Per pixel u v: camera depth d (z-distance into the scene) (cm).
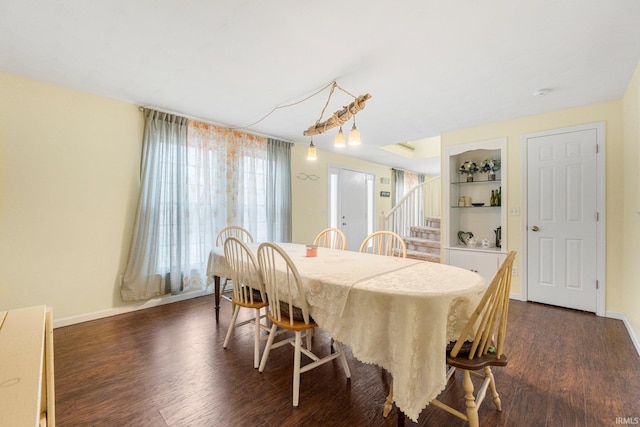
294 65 219
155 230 306
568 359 204
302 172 485
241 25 173
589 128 294
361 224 620
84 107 271
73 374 187
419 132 398
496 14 160
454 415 145
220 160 362
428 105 296
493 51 198
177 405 158
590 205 295
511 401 161
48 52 203
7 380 68
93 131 276
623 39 183
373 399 165
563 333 247
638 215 224
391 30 176
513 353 213
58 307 259
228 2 153
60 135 258
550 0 149
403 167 723
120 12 162
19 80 238
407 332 126
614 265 283
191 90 266
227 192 370
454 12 159
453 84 248
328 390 173
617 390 168
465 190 404
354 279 155
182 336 245
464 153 408
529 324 267
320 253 246
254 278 202
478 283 146
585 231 298
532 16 162
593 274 294
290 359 209
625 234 271
